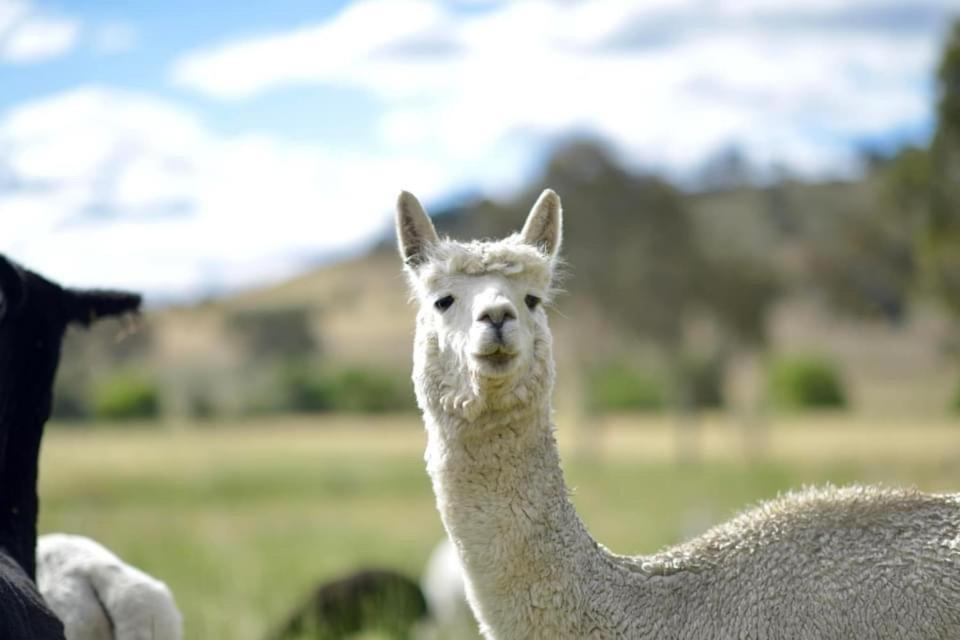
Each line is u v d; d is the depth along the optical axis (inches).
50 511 1273.4
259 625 557.6
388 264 6058.1
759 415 2770.7
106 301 363.9
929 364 3686.0
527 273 272.5
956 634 248.1
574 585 258.8
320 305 5383.9
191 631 498.9
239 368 4106.8
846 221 2442.2
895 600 250.7
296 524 1239.5
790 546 261.3
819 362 3203.7
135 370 3912.4
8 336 335.9
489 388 257.9
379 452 2326.5
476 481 261.7
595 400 2891.2
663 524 1052.5
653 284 2650.1
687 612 258.7
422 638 551.2
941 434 2253.9
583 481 1774.1
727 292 2669.8
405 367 3934.5
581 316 2709.2
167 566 786.2
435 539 1087.0
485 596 260.7
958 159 1806.1
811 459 1882.4
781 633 252.5
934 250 1862.7
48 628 278.8
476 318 258.2
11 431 336.5
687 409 2674.7
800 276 2753.4
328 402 3538.4
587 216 2682.1
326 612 552.1
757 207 4554.6
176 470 1892.2
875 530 259.9
